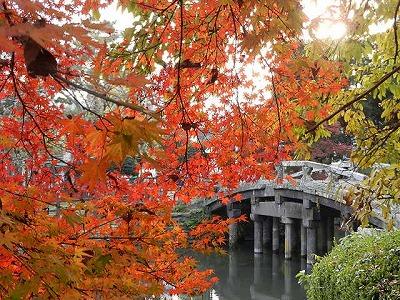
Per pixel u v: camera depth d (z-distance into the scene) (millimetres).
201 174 3896
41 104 2609
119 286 2148
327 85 3695
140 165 3441
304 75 3539
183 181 3775
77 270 1747
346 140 17031
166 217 3074
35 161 3090
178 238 3344
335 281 5738
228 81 3654
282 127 3916
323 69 3438
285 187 13508
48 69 1025
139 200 3389
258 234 15508
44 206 2279
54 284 1642
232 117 3896
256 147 4035
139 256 2508
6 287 1695
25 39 968
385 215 4191
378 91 4414
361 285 5180
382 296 4820
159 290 2355
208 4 2770
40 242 1791
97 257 2068
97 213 2992
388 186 3994
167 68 3291
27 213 2029
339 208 11484
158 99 3316
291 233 14086
